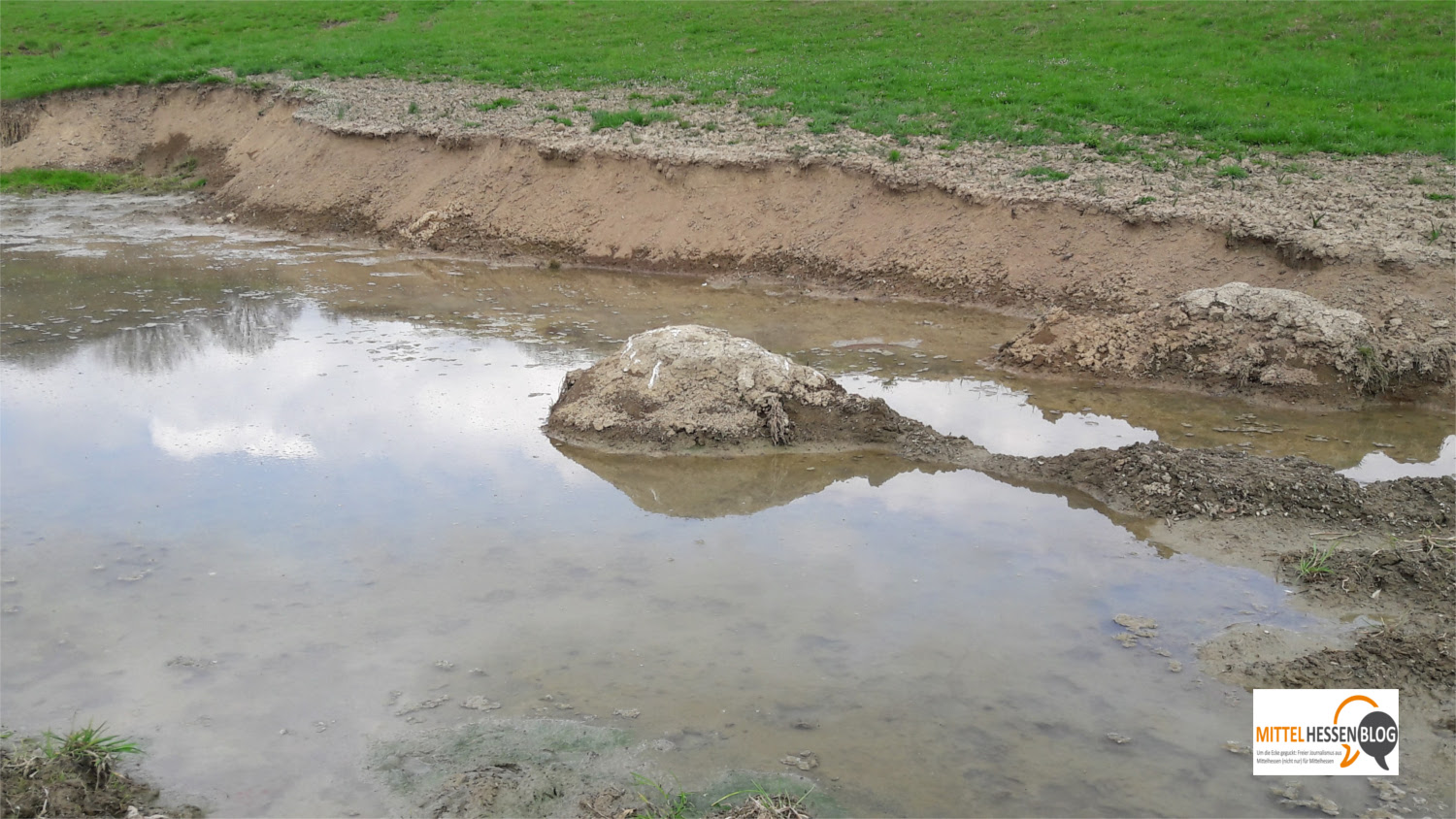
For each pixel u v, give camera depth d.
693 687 5.68
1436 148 15.55
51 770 4.91
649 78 22.03
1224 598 6.62
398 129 19.31
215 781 4.97
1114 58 21.05
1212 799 4.87
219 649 6.01
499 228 17.30
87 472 8.42
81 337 12.33
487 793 4.89
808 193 15.80
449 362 11.32
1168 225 13.15
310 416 9.67
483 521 7.60
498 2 31.66
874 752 5.17
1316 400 10.25
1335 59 20.31
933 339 12.41
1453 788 4.94
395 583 6.72
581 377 9.90
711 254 15.71
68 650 6.00
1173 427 9.65
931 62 21.56
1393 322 10.80
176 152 23.66
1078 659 5.96
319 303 14.02
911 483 8.39
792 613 6.40
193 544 7.21
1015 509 7.89
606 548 7.22
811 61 22.42
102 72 25.73
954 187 14.70
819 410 9.30
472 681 5.73
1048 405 10.23
